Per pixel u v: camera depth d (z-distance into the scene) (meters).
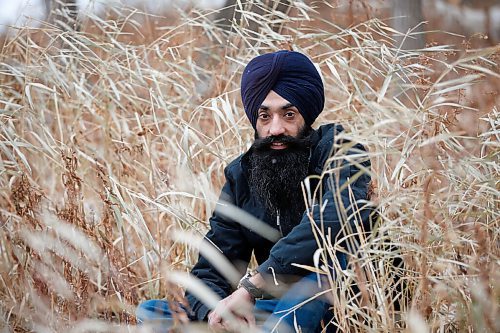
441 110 3.26
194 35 4.50
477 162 2.86
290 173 2.73
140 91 4.34
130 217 3.17
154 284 3.25
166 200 3.51
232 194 2.96
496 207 2.88
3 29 4.28
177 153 3.65
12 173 3.25
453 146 3.08
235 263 2.94
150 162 3.57
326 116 4.12
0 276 3.01
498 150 2.90
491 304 2.39
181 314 2.51
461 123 3.24
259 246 2.93
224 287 2.87
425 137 3.06
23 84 3.81
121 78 4.17
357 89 3.04
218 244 2.93
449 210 2.84
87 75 4.22
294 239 2.58
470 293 2.55
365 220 2.66
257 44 4.11
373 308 2.50
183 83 4.35
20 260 3.04
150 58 4.36
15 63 4.20
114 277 2.89
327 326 2.65
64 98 4.02
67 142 3.75
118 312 2.90
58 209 3.29
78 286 2.88
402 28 4.71
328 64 3.45
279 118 2.78
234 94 4.18
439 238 2.57
